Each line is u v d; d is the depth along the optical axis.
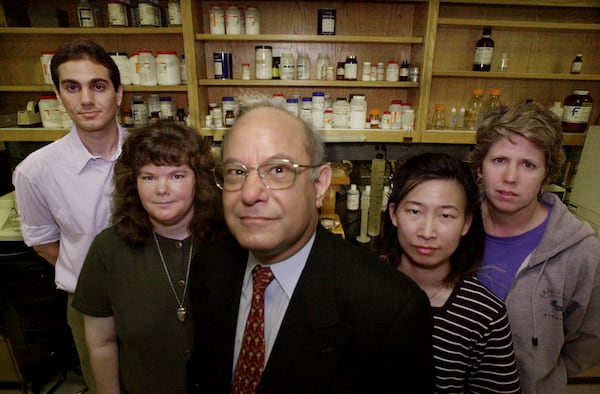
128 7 2.01
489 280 0.98
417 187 0.83
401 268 0.95
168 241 1.00
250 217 0.67
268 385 0.71
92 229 1.34
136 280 0.97
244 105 0.77
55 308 1.80
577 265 0.92
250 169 0.67
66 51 1.22
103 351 1.04
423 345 0.70
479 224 0.90
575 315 0.96
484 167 0.95
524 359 0.94
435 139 2.11
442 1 1.91
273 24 2.18
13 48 2.18
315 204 0.75
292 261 0.75
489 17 2.16
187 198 0.96
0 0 1.93
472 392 0.86
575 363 1.07
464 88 2.28
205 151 0.99
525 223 0.97
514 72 2.13
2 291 1.71
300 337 0.71
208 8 2.14
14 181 1.32
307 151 0.71
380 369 0.69
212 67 2.24
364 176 2.32
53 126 2.04
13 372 1.91
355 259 0.76
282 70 2.10
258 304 0.76
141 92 2.25
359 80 2.17
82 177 1.32
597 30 2.14
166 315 0.97
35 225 1.39
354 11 2.17
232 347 0.80
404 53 2.25
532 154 0.87
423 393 0.72
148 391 1.01
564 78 2.03
